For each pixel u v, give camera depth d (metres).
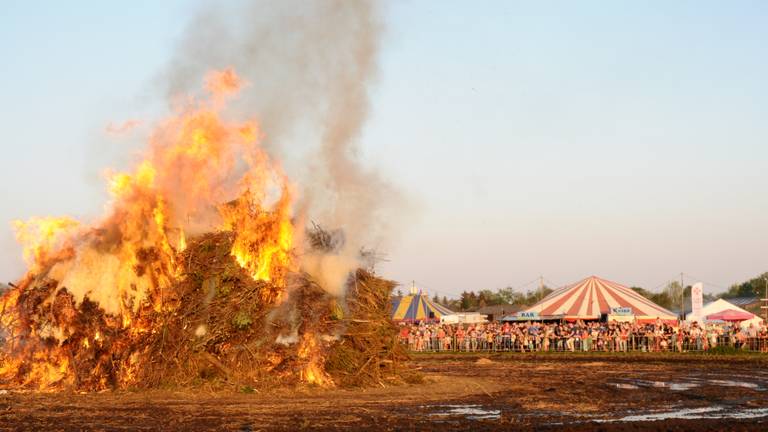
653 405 20.45
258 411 18.94
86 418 17.73
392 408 19.75
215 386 22.73
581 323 50.91
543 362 38.28
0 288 27.91
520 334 48.97
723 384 26.19
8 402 20.52
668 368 33.28
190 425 16.75
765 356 40.25
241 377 23.09
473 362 38.88
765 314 66.75
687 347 46.03
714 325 48.75
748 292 132.75
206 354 23.31
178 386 22.73
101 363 23.48
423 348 51.88
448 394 23.02
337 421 17.36
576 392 23.70
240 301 24.00
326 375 24.12
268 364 23.64
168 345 23.38
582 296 57.78
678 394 23.00
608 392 23.67
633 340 46.59
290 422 17.17
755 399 21.70
